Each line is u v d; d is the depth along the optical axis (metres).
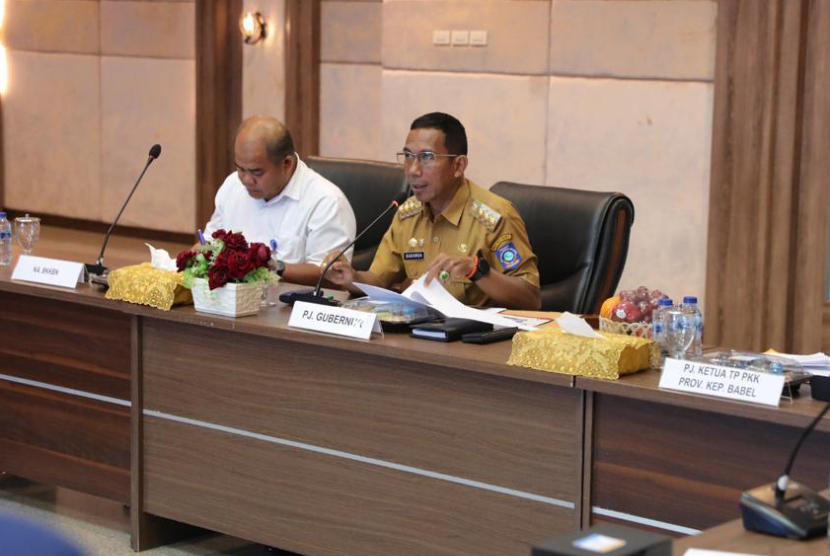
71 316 4.46
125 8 10.88
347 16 9.62
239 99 10.44
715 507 3.09
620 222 4.62
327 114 9.85
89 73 11.32
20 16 11.83
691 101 7.27
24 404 4.65
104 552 4.32
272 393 3.91
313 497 3.86
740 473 3.04
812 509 2.04
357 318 3.66
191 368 4.11
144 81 10.85
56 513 4.73
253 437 3.99
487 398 3.45
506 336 3.66
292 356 3.85
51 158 11.79
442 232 4.47
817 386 2.97
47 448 4.60
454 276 4.01
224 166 10.54
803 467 2.94
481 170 8.17
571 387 3.25
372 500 3.72
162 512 4.27
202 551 4.35
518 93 7.94
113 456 4.41
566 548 1.78
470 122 8.17
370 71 9.57
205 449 4.12
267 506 3.98
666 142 7.38
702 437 3.09
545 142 7.88
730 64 7.02
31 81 11.83
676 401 3.02
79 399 4.48
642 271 7.57
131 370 4.29
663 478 3.17
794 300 7.04
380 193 5.32
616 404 3.23
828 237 6.90
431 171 4.33
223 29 10.36
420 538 3.63
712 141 7.15
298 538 3.91
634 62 7.44
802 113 6.88
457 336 3.62
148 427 4.27
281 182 5.00
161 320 4.17
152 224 10.99
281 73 9.79
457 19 8.12
